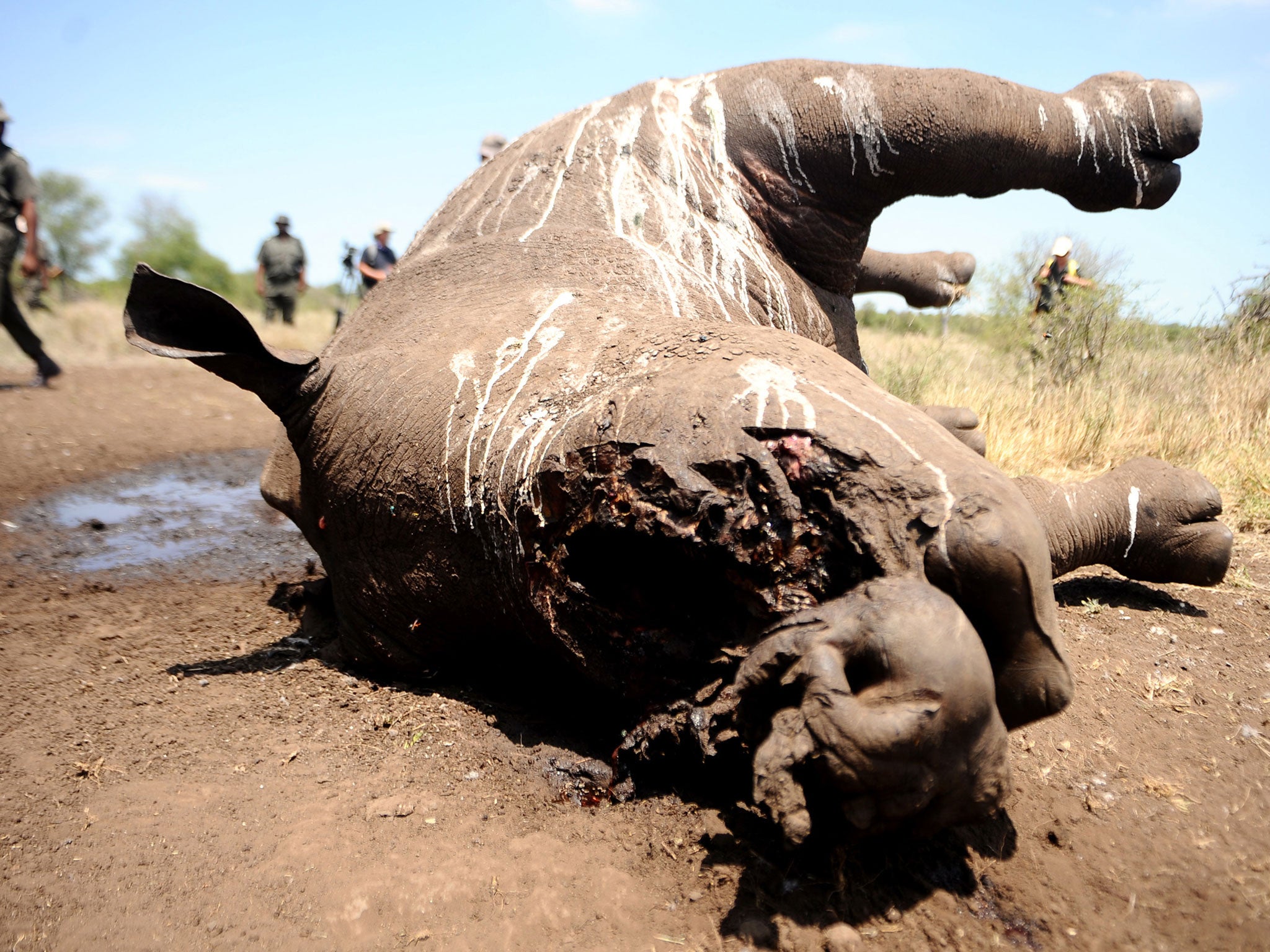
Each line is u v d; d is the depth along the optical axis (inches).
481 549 139.2
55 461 352.2
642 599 125.3
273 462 195.9
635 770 131.6
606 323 147.4
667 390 121.3
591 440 123.3
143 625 203.9
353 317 196.5
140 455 368.8
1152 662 168.2
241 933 108.7
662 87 216.4
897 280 349.1
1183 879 116.9
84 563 249.4
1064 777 135.4
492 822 128.0
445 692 166.2
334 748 146.4
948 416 227.5
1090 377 346.6
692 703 121.4
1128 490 177.5
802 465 111.0
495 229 192.1
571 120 212.7
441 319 166.9
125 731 151.5
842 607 104.2
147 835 124.0
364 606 167.6
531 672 153.7
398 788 135.4
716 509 111.5
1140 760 140.0
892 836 112.7
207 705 161.6
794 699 103.4
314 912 111.8
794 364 122.1
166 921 110.2
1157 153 219.0
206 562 252.4
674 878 116.4
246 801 132.0
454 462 140.7
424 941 108.0
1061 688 104.7
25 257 460.4
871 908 110.8
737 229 203.8
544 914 111.1
